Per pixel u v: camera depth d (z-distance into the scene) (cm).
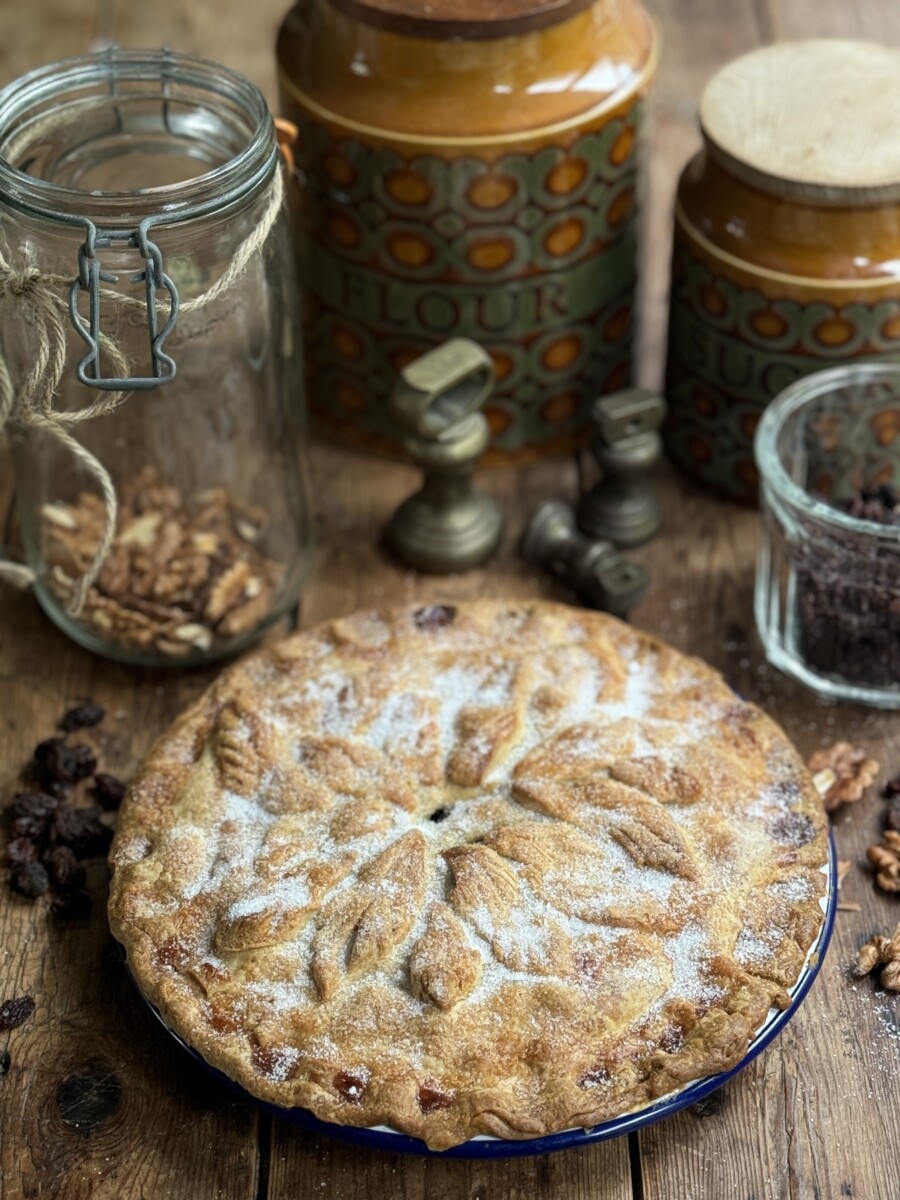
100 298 71
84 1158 68
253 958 67
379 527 90
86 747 79
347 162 83
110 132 78
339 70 82
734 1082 69
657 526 88
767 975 67
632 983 66
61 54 107
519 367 89
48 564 83
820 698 82
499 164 82
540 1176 67
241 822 71
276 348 82
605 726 73
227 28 110
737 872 69
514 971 66
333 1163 68
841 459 87
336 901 68
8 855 75
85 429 83
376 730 74
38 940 73
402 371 83
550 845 69
